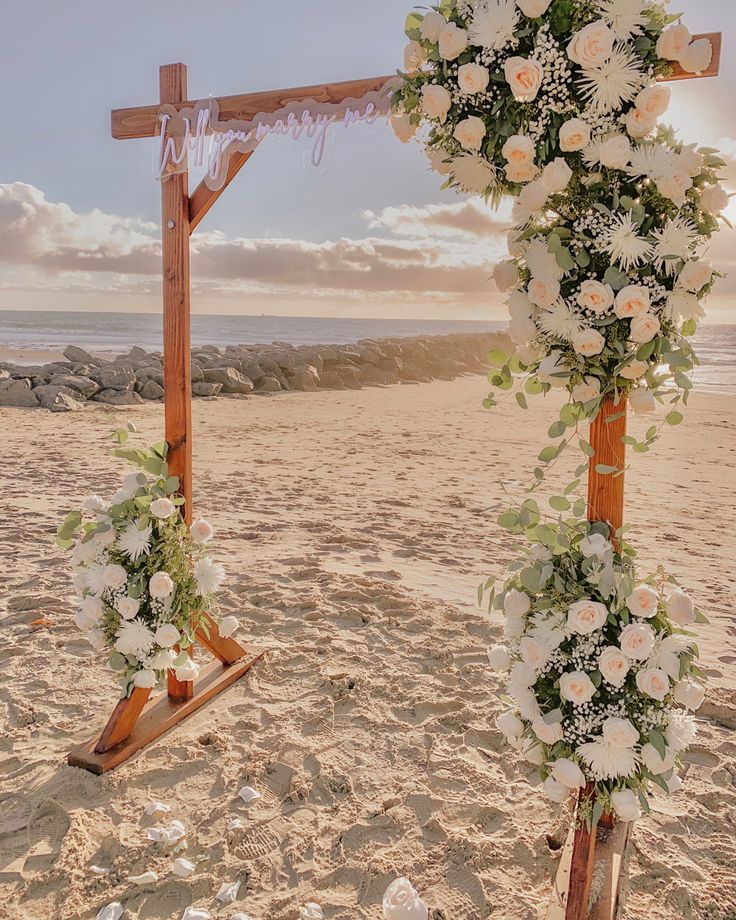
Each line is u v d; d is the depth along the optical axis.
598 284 1.87
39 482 7.32
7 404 12.76
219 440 10.38
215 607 3.42
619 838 2.29
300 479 8.00
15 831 2.43
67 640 3.81
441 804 2.61
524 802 2.64
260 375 17.23
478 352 30.64
